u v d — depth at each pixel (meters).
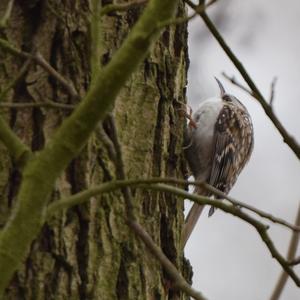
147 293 6.21
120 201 6.16
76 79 6.27
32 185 4.65
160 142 6.75
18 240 4.60
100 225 6.04
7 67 6.20
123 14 6.66
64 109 5.76
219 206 5.13
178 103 7.21
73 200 4.93
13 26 6.30
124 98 6.54
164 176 6.76
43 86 6.17
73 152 4.70
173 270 5.18
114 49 6.57
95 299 5.89
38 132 6.08
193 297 5.02
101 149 6.16
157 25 4.66
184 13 7.41
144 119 6.62
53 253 5.83
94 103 4.68
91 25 5.41
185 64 7.52
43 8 6.36
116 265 6.05
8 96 6.12
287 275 5.24
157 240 6.50
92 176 6.09
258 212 5.14
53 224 5.87
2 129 4.88
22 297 5.70
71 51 6.31
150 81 6.77
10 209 5.85
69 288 5.83
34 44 6.29
